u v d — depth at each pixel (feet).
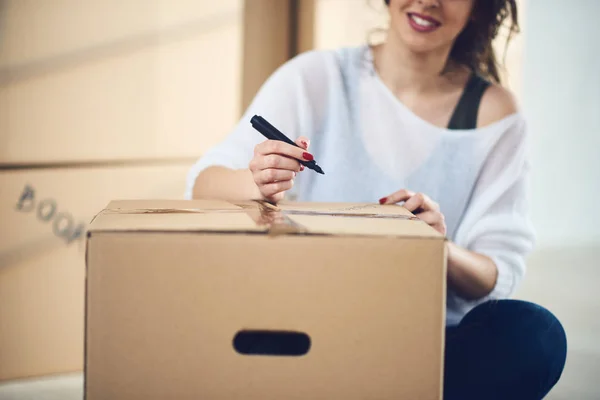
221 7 6.22
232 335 2.38
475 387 3.36
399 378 2.43
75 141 5.83
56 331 5.96
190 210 2.83
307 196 4.64
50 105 5.72
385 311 2.40
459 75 4.63
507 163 4.55
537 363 3.30
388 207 3.20
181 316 2.37
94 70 5.82
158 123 6.09
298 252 2.37
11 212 5.71
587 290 9.33
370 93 4.66
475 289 3.95
